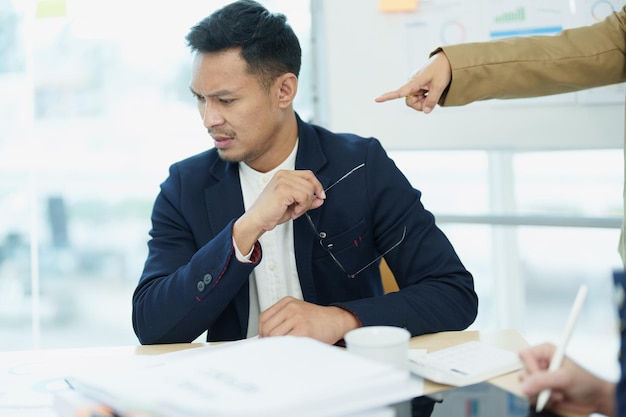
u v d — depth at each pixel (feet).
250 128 4.24
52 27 7.99
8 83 8.32
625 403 2.39
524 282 8.43
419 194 4.67
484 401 2.85
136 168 8.93
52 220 8.96
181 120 8.68
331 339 3.64
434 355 3.38
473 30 6.48
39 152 8.67
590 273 8.34
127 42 8.32
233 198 4.57
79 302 9.38
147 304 4.13
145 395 2.46
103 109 8.71
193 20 8.13
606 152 7.72
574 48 4.58
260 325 3.70
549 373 2.71
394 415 2.68
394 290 4.89
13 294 9.06
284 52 4.30
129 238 9.34
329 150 4.68
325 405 2.42
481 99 4.75
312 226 4.45
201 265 3.97
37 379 3.38
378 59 6.80
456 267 4.35
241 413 2.26
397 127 6.82
